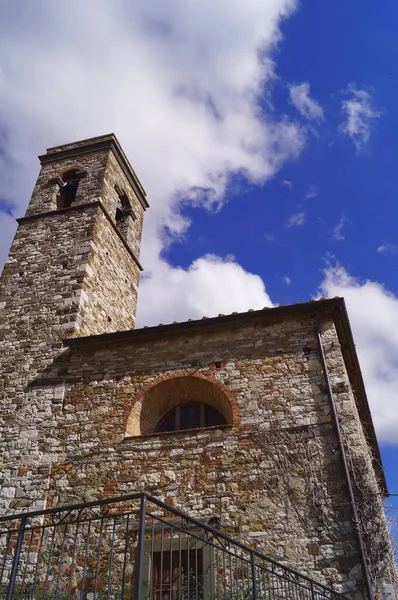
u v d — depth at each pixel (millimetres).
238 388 11703
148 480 10977
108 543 10430
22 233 17703
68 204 19734
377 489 10555
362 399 14180
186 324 12734
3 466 12023
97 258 16797
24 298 15609
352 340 12734
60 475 11578
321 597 8883
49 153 20672
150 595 5844
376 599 8805
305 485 10188
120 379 12672
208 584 9297
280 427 10938
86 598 9781
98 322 15797
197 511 10344
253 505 10195
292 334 12203
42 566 10367
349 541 9430
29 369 13672
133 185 21500
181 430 11430
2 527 11195
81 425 12172
